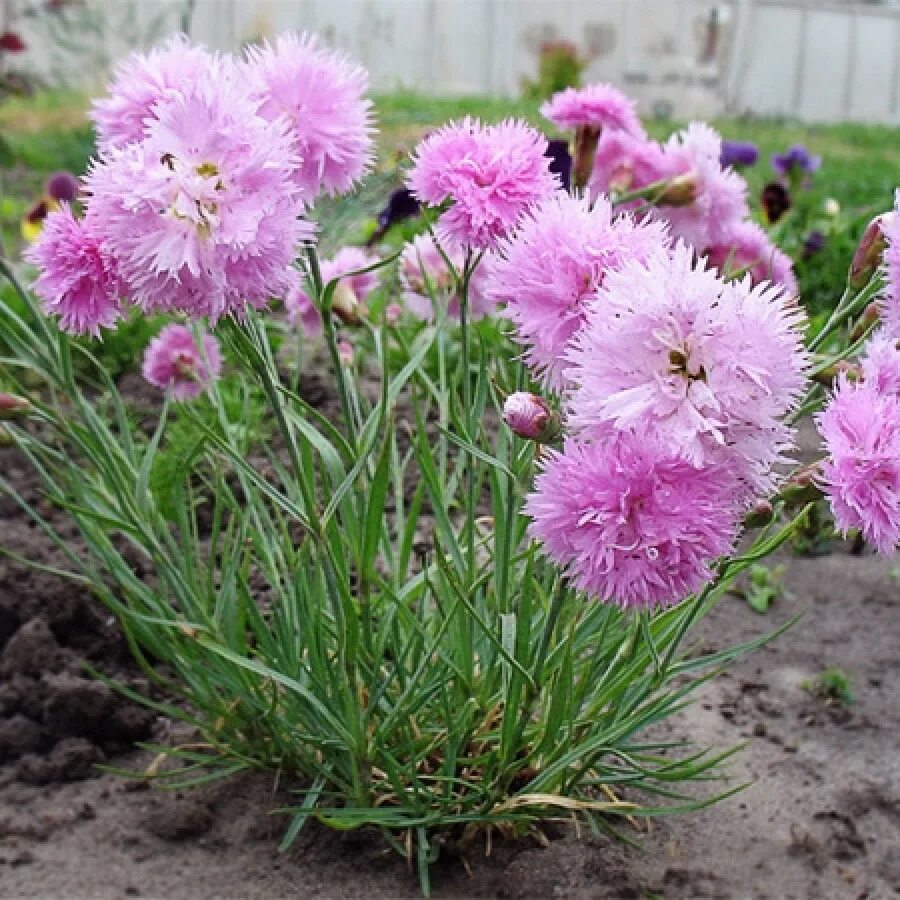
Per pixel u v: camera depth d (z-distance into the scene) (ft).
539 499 1.24
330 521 1.51
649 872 1.71
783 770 1.93
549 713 1.60
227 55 1.47
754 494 1.27
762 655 2.23
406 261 1.98
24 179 6.93
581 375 1.21
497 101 9.96
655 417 1.17
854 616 2.36
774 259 1.87
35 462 1.73
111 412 3.04
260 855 1.73
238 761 1.85
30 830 1.77
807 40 12.42
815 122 12.42
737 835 1.79
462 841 1.71
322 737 1.69
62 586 2.11
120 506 1.81
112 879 1.69
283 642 1.71
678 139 1.85
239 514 1.80
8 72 6.31
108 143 1.43
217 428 2.08
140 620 1.77
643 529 1.20
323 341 3.38
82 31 8.21
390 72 10.90
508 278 1.35
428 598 1.87
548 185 1.47
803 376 1.26
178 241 1.25
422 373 1.89
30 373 3.25
